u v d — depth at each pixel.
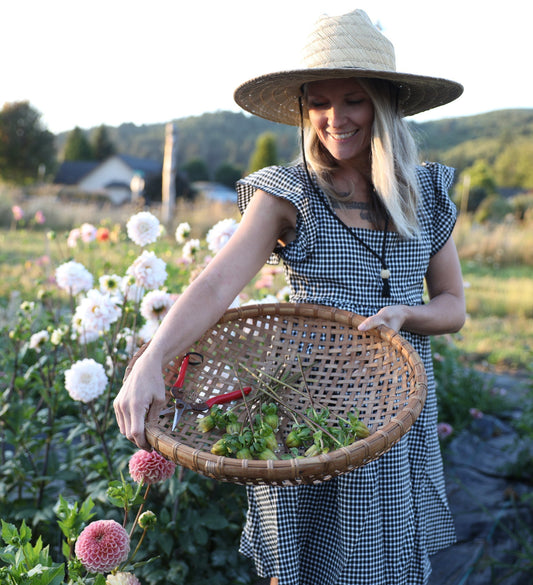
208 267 1.52
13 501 2.31
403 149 1.67
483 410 4.10
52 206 12.59
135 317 2.42
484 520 2.85
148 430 1.30
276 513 1.57
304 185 1.60
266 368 1.60
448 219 1.74
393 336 1.47
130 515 2.14
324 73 1.50
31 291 4.79
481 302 8.27
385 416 1.43
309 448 1.33
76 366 2.16
